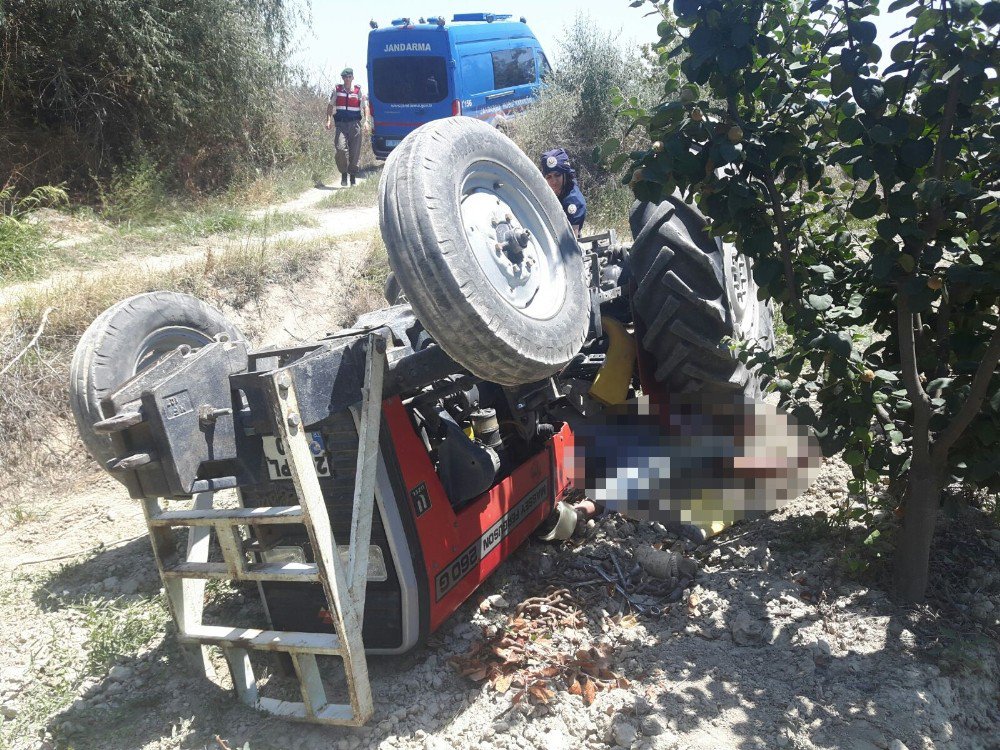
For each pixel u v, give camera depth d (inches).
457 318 115.3
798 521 173.5
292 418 109.5
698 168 125.3
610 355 180.4
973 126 124.3
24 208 416.2
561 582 158.9
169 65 512.7
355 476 125.7
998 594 150.6
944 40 112.4
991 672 133.5
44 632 154.5
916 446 140.3
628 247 205.0
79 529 200.4
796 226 132.8
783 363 140.4
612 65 544.7
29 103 491.5
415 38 622.8
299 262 339.0
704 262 165.5
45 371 240.2
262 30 600.7
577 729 120.6
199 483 112.9
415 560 128.1
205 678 135.5
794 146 124.8
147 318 153.1
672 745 115.8
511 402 156.3
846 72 116.2
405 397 140.5
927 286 124.6
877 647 136.0
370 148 772.0
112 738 125.3
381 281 350.3
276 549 132.3
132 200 454.0
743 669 132.7
